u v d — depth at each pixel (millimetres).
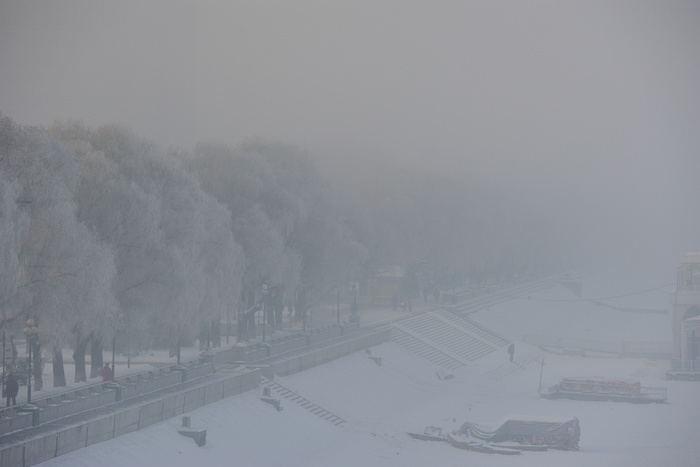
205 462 63844
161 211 76000
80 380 70938
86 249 62281
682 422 89625
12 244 55812
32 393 65125
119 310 67062
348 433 81188
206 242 83312
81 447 56469
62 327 61250
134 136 81812
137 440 61531
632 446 78500
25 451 50969
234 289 85562
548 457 74000
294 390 87500
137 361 84750
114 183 71375
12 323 73375
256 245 93062
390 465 71438
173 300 72750
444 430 85938
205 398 73125
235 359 86875
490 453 76312
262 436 73562
